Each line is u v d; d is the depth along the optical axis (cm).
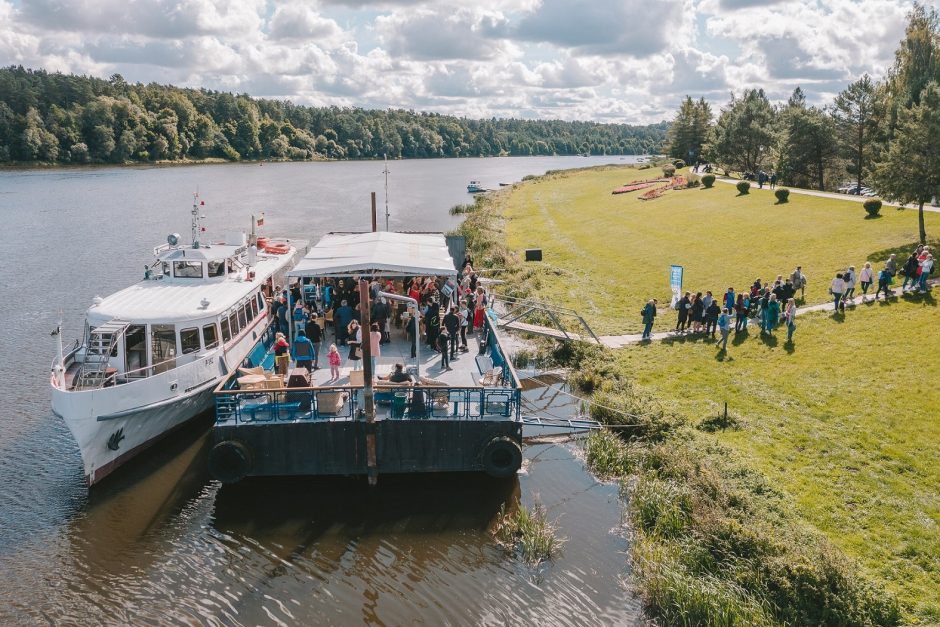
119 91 19250
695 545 1562
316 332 2241
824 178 7700
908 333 2620
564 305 3547
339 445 1867
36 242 5641
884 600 1339
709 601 1388
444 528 1742
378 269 2127
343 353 2345
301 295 2528
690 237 4897
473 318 2628
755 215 5203
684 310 2962
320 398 1877
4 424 2288
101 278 4397
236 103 19700
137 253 5212
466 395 1917
